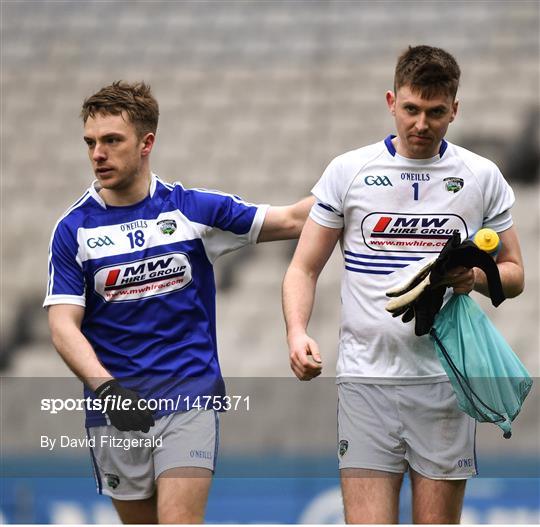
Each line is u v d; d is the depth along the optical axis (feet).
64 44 168.25
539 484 68.80
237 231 49.88
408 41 160.86
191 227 48.85
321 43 163.12
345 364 46.68
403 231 45.60
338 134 152.87
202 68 162.71
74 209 48.93
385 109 154.10
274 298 132.16
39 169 154.61
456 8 163.94
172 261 48.34
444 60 42.98
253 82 159.63
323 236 46.78
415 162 45.62
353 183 45.85
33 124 159.53
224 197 49.85
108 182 47.52
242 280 133.90
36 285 141.08
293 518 67.72
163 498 47.34
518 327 126.00
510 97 150.61
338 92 156.97
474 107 149.48
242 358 127.54
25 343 134.82
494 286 43.65
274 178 148.97
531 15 161.48
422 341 45.91
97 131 47.37
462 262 43.65
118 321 48.37
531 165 144.25
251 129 154.40
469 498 69.15
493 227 46.80
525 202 139.13
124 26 169.99
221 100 158.30
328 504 67.82
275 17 167.53
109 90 48.01
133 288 48.19
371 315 45.88
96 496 70.74
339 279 129.29
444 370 46.06
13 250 145.59
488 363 45.01
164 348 48.29
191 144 153.38
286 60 161.48
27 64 165.99
